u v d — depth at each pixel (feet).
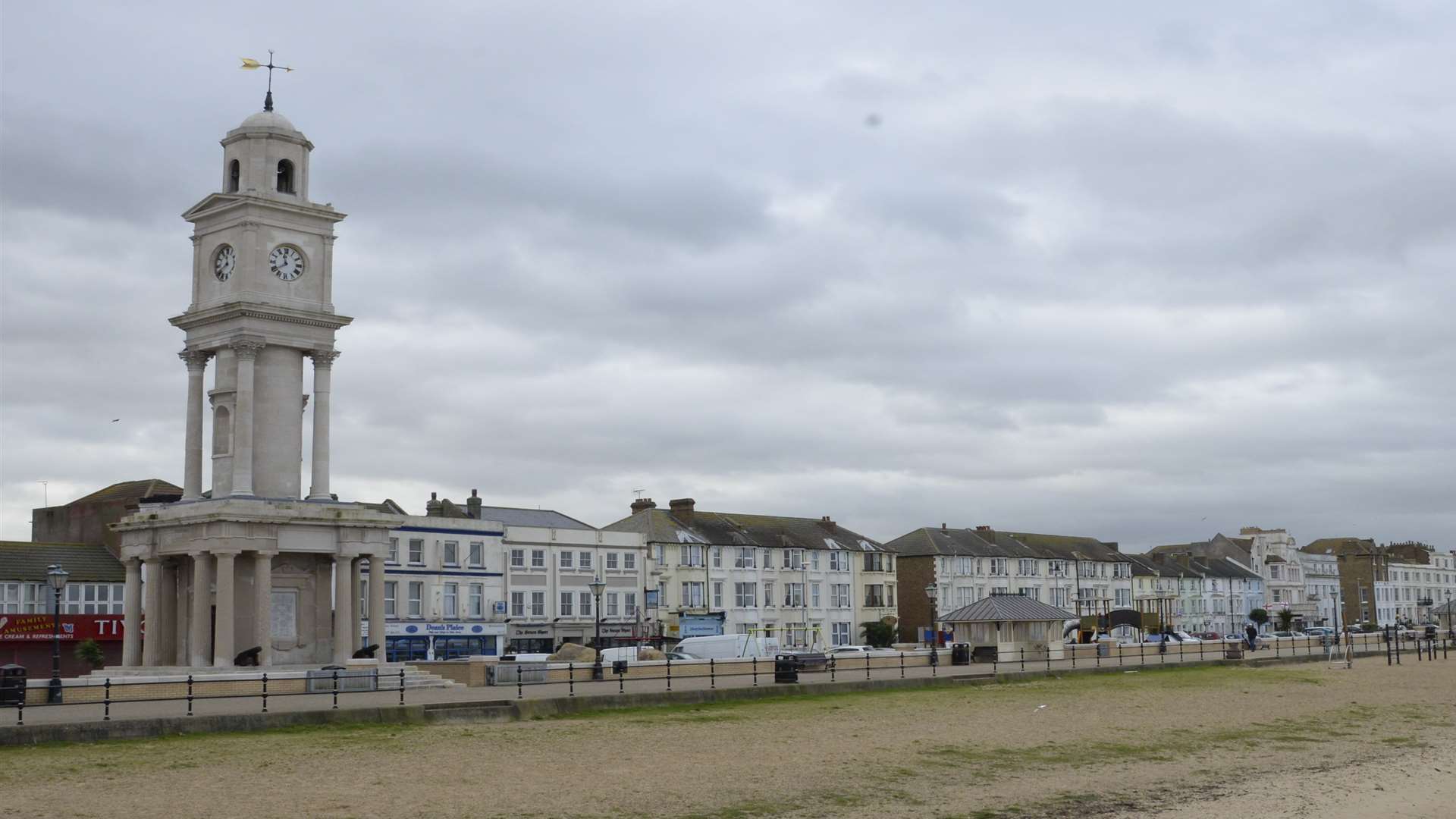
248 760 109.70
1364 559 634.43
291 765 108.27
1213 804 102.83
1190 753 130.11
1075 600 447.42
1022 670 220.23
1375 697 188.65
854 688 185.47
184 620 186.60
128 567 190.29
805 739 134.00
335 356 190.39
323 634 186.80
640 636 297.94
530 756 118.11
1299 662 278.26
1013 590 420.77
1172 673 240.12
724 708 159.74
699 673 198.59
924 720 152.66
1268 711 168.04
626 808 97.30
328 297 190.29
